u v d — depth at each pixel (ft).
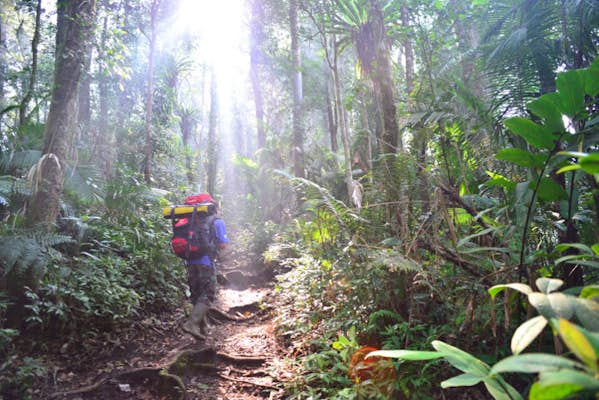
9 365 10.46
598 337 4.48
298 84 37.73
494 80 15.08
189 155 55.88
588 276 10.36
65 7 15.85
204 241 15.43
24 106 20.86
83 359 12.60
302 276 16.81
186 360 13.33
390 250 11.68
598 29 13.73
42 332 12.90
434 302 12.05
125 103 44.24
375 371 10.46
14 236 12.64
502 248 9.84
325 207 14.79
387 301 12.35
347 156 25.86
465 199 12.44
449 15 24.63
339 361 11.37
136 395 11.53
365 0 21.81
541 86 14.11
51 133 14.65
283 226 31.63
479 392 9.75
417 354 7.37
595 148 11.24
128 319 15.20
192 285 15.65
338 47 30.96
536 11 13.92
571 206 9.20
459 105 15.02
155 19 37.86
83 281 14.07
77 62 15.30
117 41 22.93
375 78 17.08
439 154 14.26
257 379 12.69
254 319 19.27
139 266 18.80
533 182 8.89
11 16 45.80
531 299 5.99
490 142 13.17
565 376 3.83
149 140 36.42
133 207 21.56
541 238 11.11
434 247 11.54
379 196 14.51
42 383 11.03
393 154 13.05
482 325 10.37
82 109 36.83
